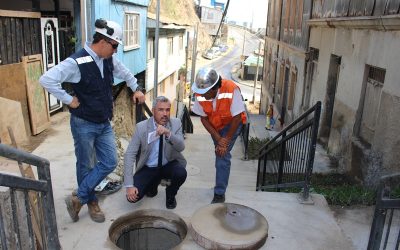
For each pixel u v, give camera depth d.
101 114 3.36
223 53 65.50
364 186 6.14
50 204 2.68
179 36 22.70
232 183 7.48
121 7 11.22
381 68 6.46
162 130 3.61
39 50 7.58
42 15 8.02
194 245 3.35
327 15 9.98
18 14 6.75
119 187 4.32
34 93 6.99
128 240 3.85
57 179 5.04
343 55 8.59
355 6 7.88
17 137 5.92
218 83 3.70
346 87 8.27
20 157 2.32
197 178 7.76
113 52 3.25
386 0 6.32
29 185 2.38
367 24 6.93
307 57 12.02
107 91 3.39
